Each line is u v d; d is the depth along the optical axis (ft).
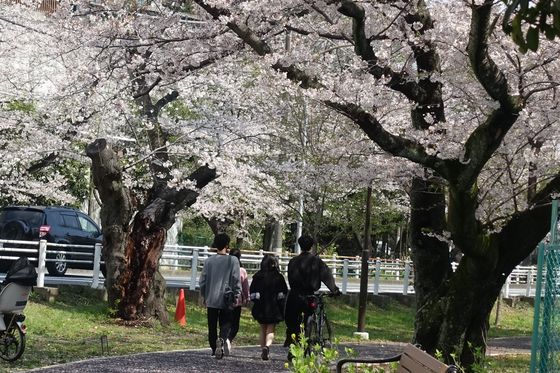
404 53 41.52
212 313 46.50
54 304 66.13
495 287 41.04
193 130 65.46
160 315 65.77
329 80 37.58
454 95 41.60
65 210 84.02
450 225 38.42
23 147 68.44
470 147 35.68
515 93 38.06
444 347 41.16
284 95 70.95
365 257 72.84
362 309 72.69
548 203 39.42
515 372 49.08
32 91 70.08
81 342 51.72
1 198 97.60
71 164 101.45
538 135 39.52
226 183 72.28
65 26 49.08
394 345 66.80
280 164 74.02
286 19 41.57
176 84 64.03
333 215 101.55
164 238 65.57
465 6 38.96
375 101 40.27
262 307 47.57
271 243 112.27
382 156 44.11
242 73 66.95
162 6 52.24
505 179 45.09
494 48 39.40
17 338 46.47
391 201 93.30
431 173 43.11
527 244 40.27
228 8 37.76
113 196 63.16
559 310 26.73
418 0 40.50
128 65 49.44
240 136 65.62
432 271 44.45
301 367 25.40
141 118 65.10
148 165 68.64
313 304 45.09
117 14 46.73
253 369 43.39
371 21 40.09
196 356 47.47
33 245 79.05
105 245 64.69
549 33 19.47
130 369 40.88
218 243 46.75
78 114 64.49
